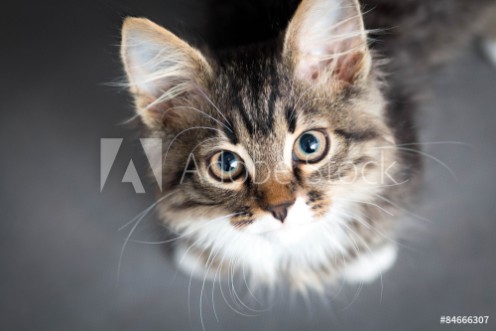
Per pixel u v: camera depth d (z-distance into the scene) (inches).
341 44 13.0
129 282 16.7
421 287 16.3
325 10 12.8
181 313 16.5
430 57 16.0
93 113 17.9
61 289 16.7
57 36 18.5
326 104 12.9
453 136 17.3
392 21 15.2
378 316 16.2
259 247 14.1
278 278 15.3
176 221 13.8
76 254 16.9
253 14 15.0
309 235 13.9
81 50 18.3
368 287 16.3
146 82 13.0
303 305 16.3
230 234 13.6
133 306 16.5
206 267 15.0
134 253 16.8
